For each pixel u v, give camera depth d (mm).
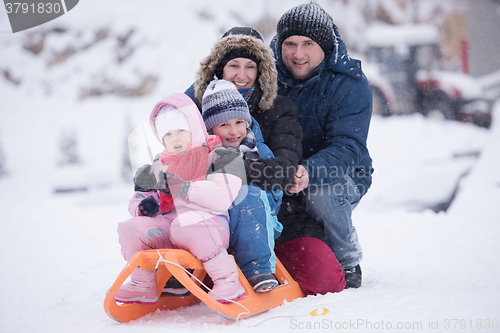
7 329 3654
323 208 4684
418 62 27484
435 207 11930
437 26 34094
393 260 6332
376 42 27969
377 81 26641
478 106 25234
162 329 3447
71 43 38719
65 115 34438
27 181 26062
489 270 5488
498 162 16203
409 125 21016
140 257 3479
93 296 4789
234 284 3588
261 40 4734
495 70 33938
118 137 31000
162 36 39062
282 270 4281
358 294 3957
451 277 5230
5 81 37656
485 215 9242
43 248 7480
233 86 4387
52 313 4105
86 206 17641
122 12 39594
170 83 37094
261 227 3814
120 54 38344
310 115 5164
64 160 28234
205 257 3545
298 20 4949
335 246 4832
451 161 14469
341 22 33094
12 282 5461
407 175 12992
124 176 24344
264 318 3602
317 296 4066
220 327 3439
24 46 38531
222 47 4715
